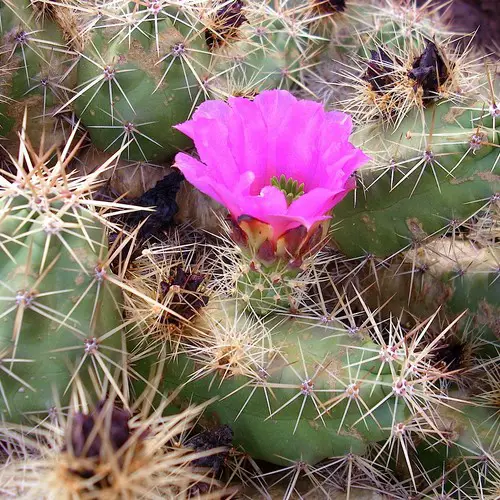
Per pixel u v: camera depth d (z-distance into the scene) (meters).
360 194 0.34
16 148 0.37
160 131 0.36
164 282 0.32
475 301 0.37
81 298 0.29
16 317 0.28
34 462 0.26
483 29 0.58
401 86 0.34
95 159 0.37
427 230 0.34
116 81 0.34
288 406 0.31
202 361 0.31
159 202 0.36
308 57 0.42
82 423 0.25
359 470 0.34
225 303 0.33
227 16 0.37
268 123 0.29
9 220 0.29
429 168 0.33
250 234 0.29
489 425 0.35
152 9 0.34
